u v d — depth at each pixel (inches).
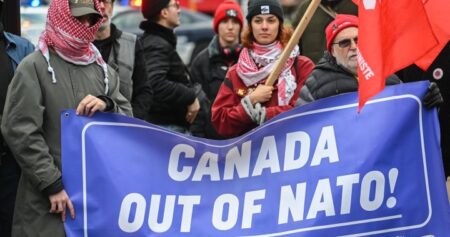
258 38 469.4
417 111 415.8
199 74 601.6
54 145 414.9
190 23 1164.5
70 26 412.8
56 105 414.6
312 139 418.6
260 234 416.2
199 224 418.0
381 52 394.3
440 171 414.9
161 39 555.8
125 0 1085.1
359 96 394.9
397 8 397.1
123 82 494.9
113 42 498.0
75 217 411.8
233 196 419.8
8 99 411.5
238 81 471.5
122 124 418.6
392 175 414.0
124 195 415.2
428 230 413.7
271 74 451.8
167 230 416.8
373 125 416.2
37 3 654.5
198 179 421.4
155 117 558.3
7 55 462.6
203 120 585.6
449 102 500.7
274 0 470.9
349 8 534.0
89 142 414.6
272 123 421.1
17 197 418.0
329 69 434.9
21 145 407.8
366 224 413.1
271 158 420.2
